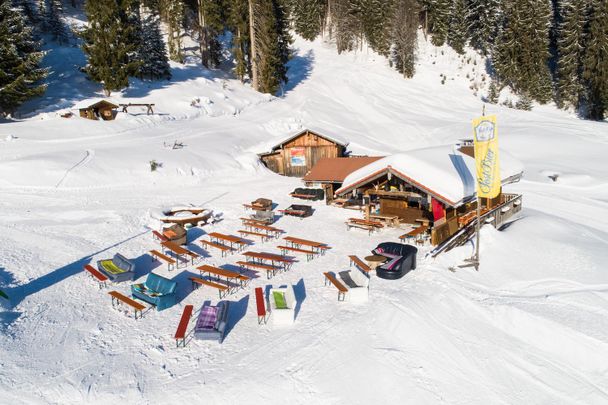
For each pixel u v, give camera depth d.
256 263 17.88
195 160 33.38
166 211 23.50
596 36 60.62
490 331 13.91
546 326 13.90
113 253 18.77
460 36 82.12
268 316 14.36
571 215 26.83
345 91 67.25
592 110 62.03
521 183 34.09
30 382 11.09
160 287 15.26
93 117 40.12
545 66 68.88
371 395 11.02
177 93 50.91
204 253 19.50
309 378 11.41
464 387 11.62
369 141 47.56
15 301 14.48
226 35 78.88
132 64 46.09
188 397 10.86
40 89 38.97
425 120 56.56
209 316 13.73
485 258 18.59
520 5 68.00
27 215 22.11
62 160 29.14
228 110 50.94
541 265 18.11
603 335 13.55
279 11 64.19
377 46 86.31
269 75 60.78
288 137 36.66
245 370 11.72
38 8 60.31
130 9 50.12
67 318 13.91
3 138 33.25
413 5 82.75
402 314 13.98
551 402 11.45
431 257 17.91
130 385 11.18
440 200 19.48
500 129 50.00
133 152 32.44
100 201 25.19
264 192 29.33
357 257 18.92
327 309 14.59
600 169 36.72
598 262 18.02
